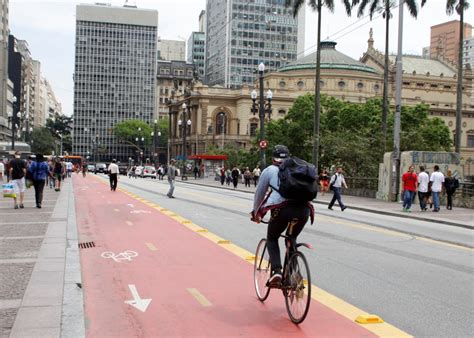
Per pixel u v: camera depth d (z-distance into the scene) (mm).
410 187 23016
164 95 181000
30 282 7461
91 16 176000
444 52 141750
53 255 9508
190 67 183250
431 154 29109
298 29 161500
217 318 6266
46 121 185000
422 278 8672
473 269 9602
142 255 10281
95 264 9398
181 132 116000
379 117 56594
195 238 12547
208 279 8266
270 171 6207
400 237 13891
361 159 40031
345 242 12570
